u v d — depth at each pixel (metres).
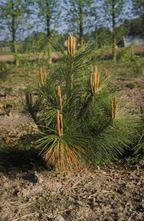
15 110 9.40
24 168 5.22
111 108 4.57
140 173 4.81
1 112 9.42
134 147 5.12
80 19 30.58
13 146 6.37
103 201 4.05
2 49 34.56
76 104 4.75
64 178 4.72
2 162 5.44
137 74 15.65
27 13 31.95
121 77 15.55
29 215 3.76
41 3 30.91
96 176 4.80
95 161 5.20
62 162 4.61
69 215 3.76
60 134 4.46
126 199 4.09
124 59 23.73
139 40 36.12
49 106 4.75
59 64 4.84
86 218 3.70
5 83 15.52
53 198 4.15
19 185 4.51
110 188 4.40
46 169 5.05
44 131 4.75
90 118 4.71
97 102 4.64
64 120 4.53
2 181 4.68
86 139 4.74
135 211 3.80
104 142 4.79
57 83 4.86
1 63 16.58
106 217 3.71
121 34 31.81
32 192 4.29
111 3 32.59
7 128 7.73
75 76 4.72
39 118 4.95
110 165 5.22
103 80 4.71
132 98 10.59
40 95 4.94
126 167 5.08
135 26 35.31
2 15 31.61
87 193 4.27
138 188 4.36
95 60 4.79
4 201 4.03
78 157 4.88
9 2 31.31
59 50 4.82
